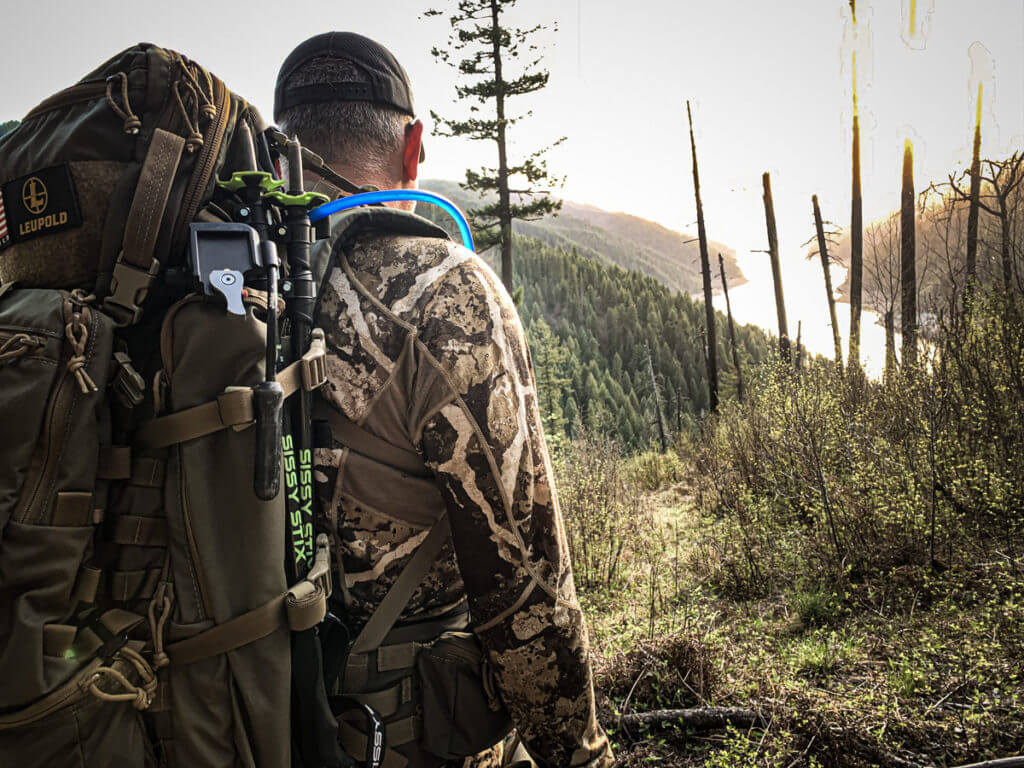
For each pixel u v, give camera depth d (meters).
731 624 3.47
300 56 0.94
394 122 0.95
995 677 2.38
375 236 0.79
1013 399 3.98
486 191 20.12
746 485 5.63
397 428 0.72
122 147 0.67
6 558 0.57
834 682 2.61
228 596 0.63
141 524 0.63
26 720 0.56
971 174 7.15
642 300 132.12
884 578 3.52
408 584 0.74
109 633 0.61
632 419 75.31
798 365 6.44
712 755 2.16
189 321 0.64
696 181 21.41
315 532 0.74
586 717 0.73
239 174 0.70
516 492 0.70
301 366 0.69
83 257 0.67
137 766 0.61
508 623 0.70
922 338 4.92
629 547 5.16
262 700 0.63
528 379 0.75
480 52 19.39
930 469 3.81
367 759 0.70
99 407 0.62
